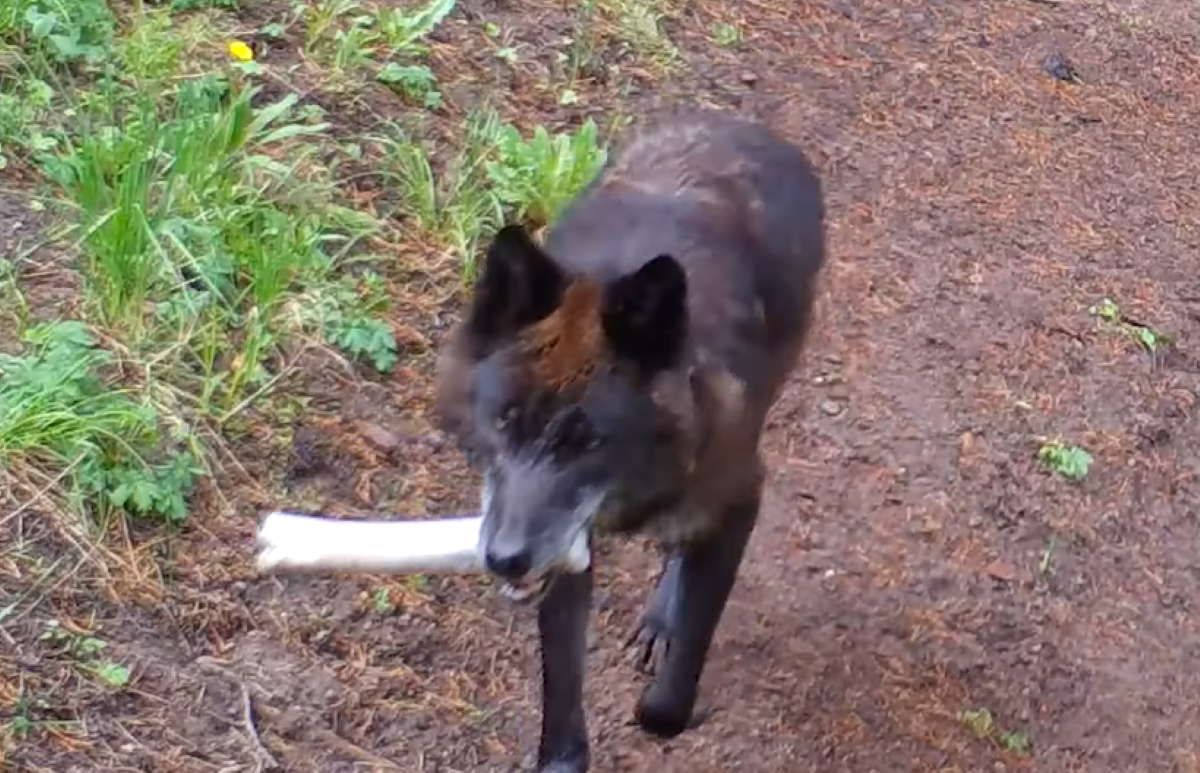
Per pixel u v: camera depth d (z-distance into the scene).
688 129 3.21
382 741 3.00
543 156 3.75
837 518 3.51
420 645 3.12
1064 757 3.27
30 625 2.94
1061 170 4.55
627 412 2.71
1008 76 4.93
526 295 2.73
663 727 3.05
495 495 2.71
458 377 2.77
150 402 3.17
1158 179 4.64
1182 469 3.79
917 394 3.76
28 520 3.03
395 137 3.77
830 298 3.89
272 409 3.29
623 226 3.00
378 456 3.30
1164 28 5.55
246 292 3.39
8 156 3.46
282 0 3.97
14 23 3.63
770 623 3.33
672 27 4.55
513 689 3.11
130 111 3.60
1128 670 3.42
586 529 2.75
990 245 4.14
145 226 3.30
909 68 4.77
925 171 4.35
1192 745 3.33
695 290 2.91
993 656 3.38
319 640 3.07
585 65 4.17
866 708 3.25
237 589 3.08
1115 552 3.60
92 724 2.88
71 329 3.20
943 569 3.48
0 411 3.07
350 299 3.46
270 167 3.52
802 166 3.24
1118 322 4.03
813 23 4.84
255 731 2.94
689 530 2.89
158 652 2.98
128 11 3.81
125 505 3.09
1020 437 3.73
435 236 3.64
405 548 2.85
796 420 3.65
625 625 3.24
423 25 3.97
